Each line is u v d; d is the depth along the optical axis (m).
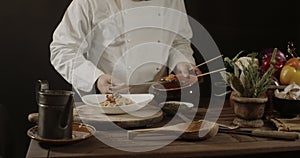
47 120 1.45
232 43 3.33
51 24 3.01
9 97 3.03
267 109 1.97
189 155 1.43
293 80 2.09
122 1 2.39
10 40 2.97
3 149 2.18
